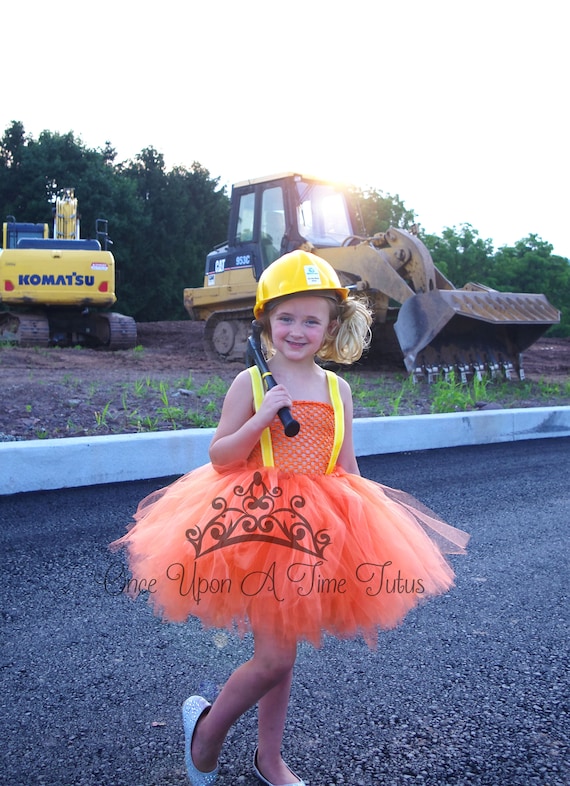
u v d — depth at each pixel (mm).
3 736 2461
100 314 17469
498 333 11961
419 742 2477
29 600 3555
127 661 3008
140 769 2311
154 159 41656
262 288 2420
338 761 2367
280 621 2047
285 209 12812
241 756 2398
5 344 15891
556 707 2713
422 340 10703
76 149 36688
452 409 8820
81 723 2555
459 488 5914
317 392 2477
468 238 35750
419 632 3350
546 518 5145
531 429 8516
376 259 11578
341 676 2928
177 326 21859
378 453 7324
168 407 7715
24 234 18672
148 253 38688
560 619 3512
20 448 5414
